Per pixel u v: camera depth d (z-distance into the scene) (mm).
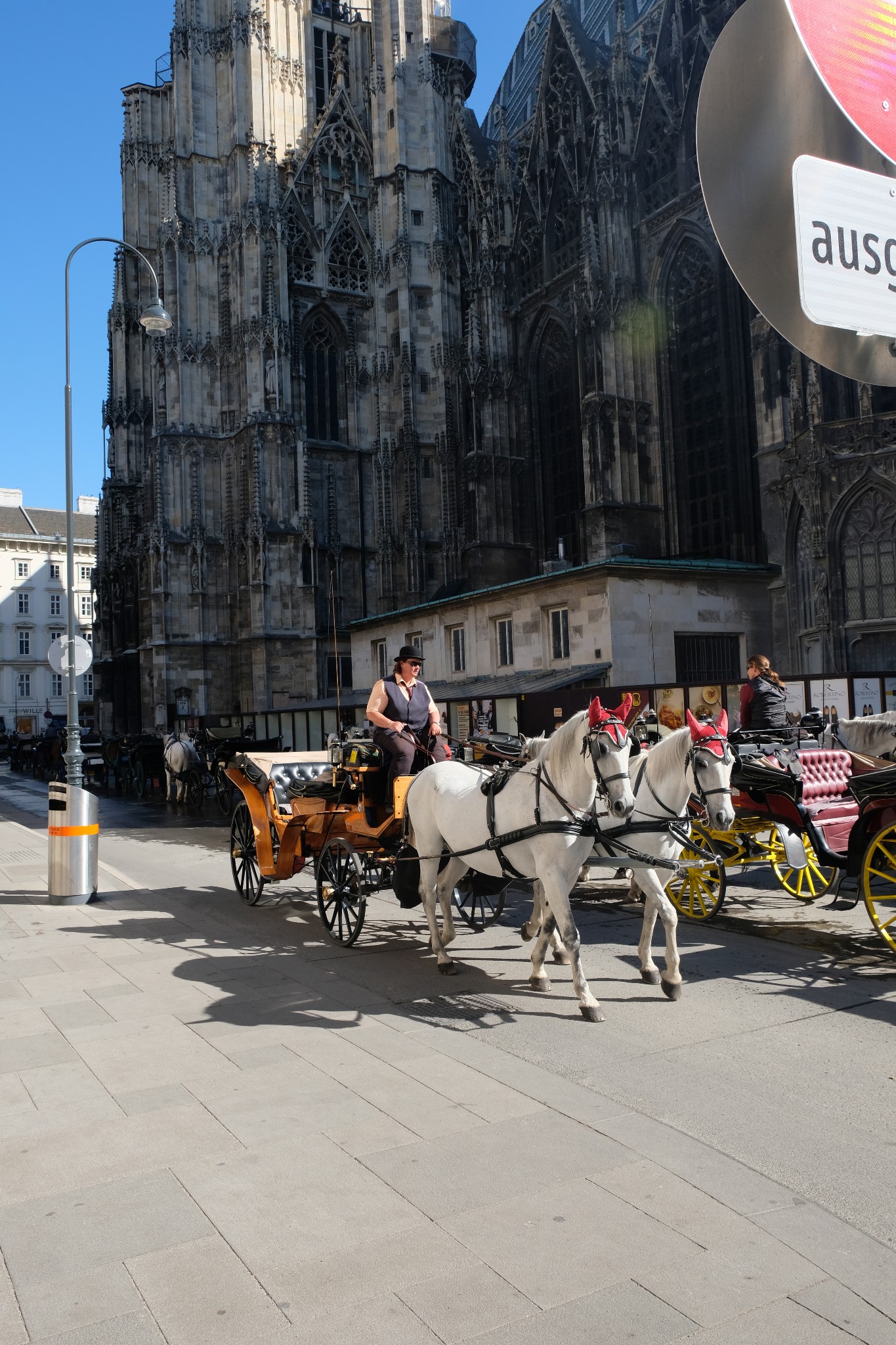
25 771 57500
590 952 9445
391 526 54594
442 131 57438
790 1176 4723
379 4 57438
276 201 53312
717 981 8227
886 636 25016
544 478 49562
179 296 53625
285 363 52344
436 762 9547
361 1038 6879
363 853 9750
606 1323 3566
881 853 9242
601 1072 6164
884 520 24984
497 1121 5402
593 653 25734
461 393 51719
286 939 10234
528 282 50375
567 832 7375
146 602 55312
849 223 7918
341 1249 4102
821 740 11344
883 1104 5594
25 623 106188
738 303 37188
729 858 10672
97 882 14047
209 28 55438
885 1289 3770
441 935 8812
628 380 38656
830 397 27094
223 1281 3883
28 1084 6094
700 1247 4070
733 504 37094
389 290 56250
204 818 26250
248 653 51438
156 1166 4926
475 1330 3543
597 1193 4547
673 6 41531
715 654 26922
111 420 66500
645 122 42000
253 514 50406
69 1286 3871
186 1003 7781
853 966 8625
